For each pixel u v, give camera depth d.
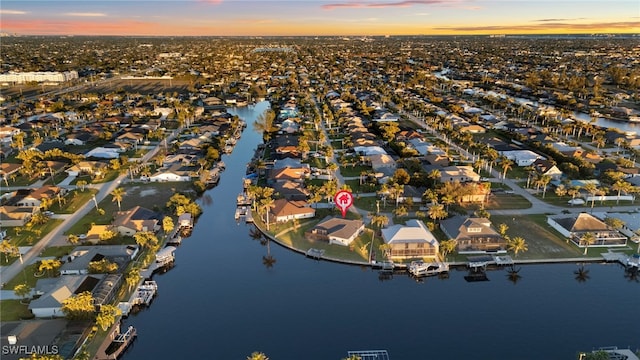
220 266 109.75
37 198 136.00
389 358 79.31
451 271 106.88
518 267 107.38
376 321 89.56
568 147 189.00
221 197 151.62
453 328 87.38
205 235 125.31
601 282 101.75
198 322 89.62
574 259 108.38
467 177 155.38
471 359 79.12
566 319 89.81
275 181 156.12
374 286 101.50
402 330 86.88
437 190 138.38
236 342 83.94
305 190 149.00
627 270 105.81
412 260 108.56
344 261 109.25
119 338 83.25
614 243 114.50
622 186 137.50
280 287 101.12
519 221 126.62
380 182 155.62
